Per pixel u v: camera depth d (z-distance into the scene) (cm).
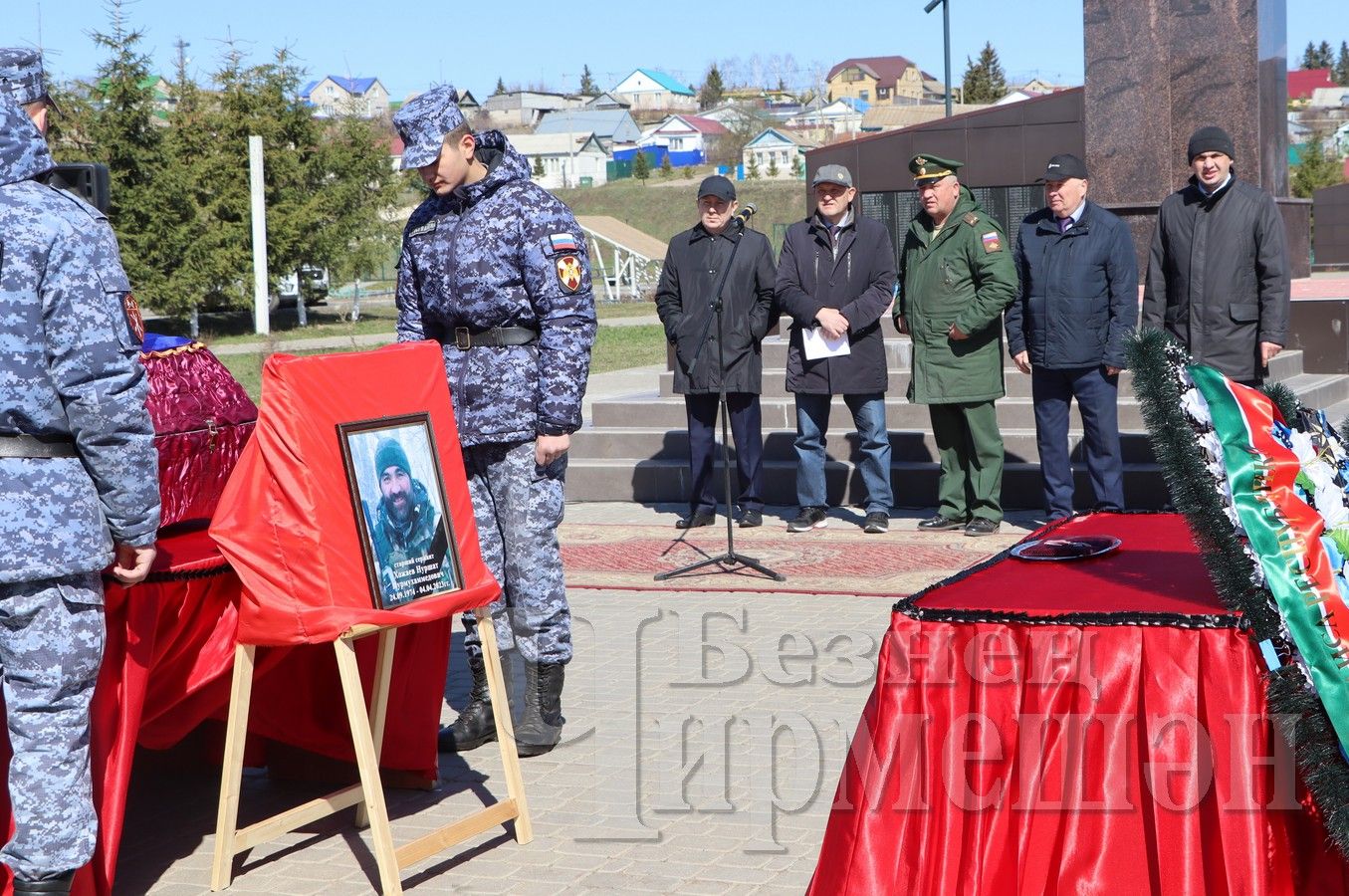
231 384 433
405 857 372
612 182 9144
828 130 11588
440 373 408
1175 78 1210
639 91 16225
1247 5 1184
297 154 3256
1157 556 353
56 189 336
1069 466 817
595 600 700
